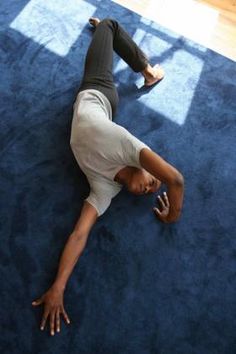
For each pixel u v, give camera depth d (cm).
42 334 128
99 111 148
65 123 175
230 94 187
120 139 136
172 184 124
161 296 136
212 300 136
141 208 153
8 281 137
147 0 225
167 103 182
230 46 208
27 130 172
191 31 212
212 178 162
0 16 212
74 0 220
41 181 159
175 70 193
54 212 152
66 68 193
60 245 145
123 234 147
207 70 195
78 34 205
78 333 129
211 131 175
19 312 131
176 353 126
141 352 126
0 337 127
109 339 128
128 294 136
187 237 148
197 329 130
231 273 141
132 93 184
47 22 210
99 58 162
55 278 135
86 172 146
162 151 168
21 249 143
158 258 143
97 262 142
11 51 198
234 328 131
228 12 222
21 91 184
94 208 139
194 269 141
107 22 168
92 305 134
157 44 204
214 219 152
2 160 164
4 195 155
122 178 139
